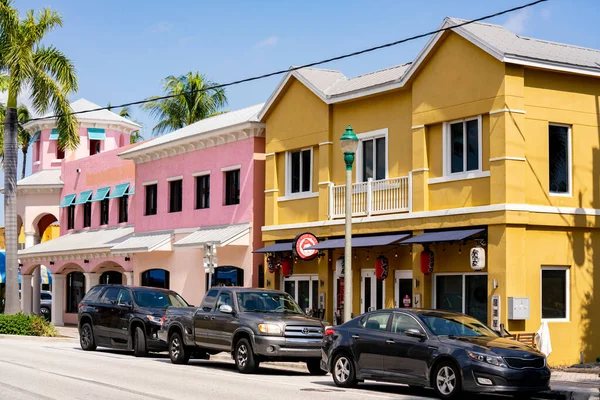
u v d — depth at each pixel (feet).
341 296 90.99
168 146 120.06
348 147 67.82
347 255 67.26
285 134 98.84
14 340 106.42
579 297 75.61
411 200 80.84
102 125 167.84
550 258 74.18
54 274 148.15
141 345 81.66
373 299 86.58
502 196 71.77
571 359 74.33
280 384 58.23
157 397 49.47
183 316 73.97
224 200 110.01
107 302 87.15
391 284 83.92
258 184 104.68
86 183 149.07
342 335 58.08
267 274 101.45
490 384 48.96
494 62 73.15
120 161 138.41
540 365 50.52
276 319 65.92
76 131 119.75
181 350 73.87
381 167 86.84
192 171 116.88
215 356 84.64
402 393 54.85
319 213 92.68
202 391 52.80
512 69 72.54
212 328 69.82
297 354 65.05
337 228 89.76
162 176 124.26
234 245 103.09
